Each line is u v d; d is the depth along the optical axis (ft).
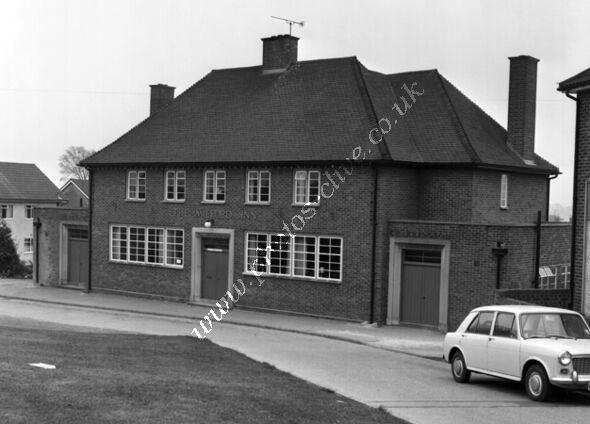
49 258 146.72
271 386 48.78
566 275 102.68
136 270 128.57
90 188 135.44
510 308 56.08
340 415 41.27
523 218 112.88
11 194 240.73
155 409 35.58
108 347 62.54
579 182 75.51
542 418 45.34
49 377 40.96
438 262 96.48
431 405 49.29
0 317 98.63
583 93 75.00
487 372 55.98
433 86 114.83
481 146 106.63
